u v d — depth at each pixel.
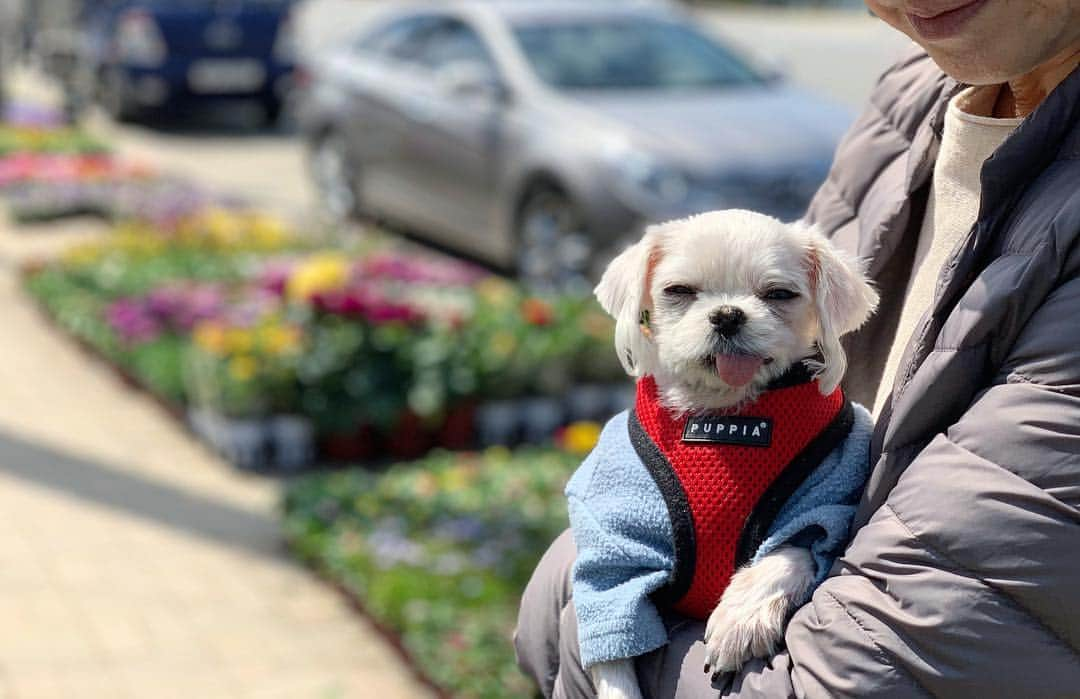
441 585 4.54
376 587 4.53
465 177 8.84
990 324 1.53
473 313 6.76
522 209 8.35
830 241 1.97
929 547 1.48
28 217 10.66
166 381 6.42
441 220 9.30
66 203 10.70
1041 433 1.43
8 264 9.38
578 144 7.82
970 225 1.81
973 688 1.45
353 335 6.16
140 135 15.35
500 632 4.23
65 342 7.58
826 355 1.80
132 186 11.15
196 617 4.46
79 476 5.66
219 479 5.76
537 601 1.94
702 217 1.90
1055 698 1.42
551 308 6.98
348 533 4.99
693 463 1.77
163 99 15.28
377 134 9.89
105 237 9.53
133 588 4.64
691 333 1.77
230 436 5.87
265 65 15.53
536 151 8.09
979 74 1.66
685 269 1.83
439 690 3.99
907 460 1.61
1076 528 1.40
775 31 24.45
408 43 9.86
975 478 1.46
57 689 3.94
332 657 4.25
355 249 9.27
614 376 6.63
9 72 19.14
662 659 1.74
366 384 6.05
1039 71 1.71
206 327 6.36
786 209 7.47
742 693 1.62
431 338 6.34
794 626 1.59
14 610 4.42
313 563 4.89
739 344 1.74
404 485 5.47
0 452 5.86
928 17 1.62
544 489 5.51
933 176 1.94
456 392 6.23
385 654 4.29
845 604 1.53
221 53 15.32
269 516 5.38
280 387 5.93
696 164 7.49
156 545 5.02
